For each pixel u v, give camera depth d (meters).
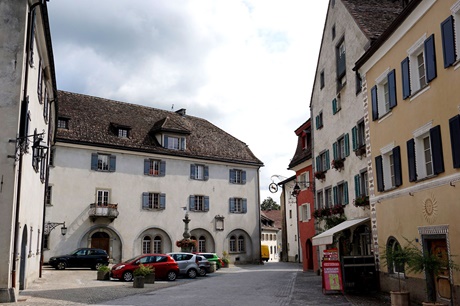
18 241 15.92
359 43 21.58
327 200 27.34
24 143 15.66
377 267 18.67
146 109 47.50
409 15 15.27
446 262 13.02
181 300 16.75
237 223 47.19
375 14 22.95
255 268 40.53
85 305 15.38
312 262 33.47
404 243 16.02
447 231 13.22
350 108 22.97
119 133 41.28
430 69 14.04
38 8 16.48
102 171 38.81
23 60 15.73
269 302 15.98
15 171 15.23
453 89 12.88
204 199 44.97
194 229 43.81
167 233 41.84
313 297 17.41
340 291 18.91
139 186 40.78
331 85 26.31
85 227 37.31
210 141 48.44
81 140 37.81
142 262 26.05
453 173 12.91
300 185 35.50
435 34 13.88
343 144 24.48
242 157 48.91
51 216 35.78
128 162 40.50
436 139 13.67
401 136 16.27
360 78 20.50
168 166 42.94
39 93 19.59
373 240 19.00
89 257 32.97
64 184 36.75
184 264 28.23
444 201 13.40
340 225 22.02
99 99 44.38
